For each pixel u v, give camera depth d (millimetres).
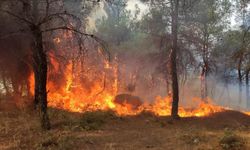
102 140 15844
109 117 21516
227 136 15281
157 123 20688
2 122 18703
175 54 23250
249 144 14945
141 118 22516
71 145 14664
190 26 27984
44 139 15156
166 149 14633
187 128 19484
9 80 29859
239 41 34938
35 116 20438
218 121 21469
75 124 18531
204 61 34906
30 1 20094
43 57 17344
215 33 33969
